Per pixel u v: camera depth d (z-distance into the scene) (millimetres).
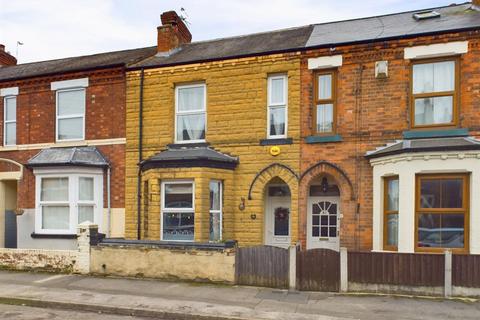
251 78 11805
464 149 9312
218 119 12016
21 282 9742
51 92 13883
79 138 13602
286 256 9133
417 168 9656
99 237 10578
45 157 13133
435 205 9766
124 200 12750
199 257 9664
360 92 10891
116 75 13164
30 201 13695
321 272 8914
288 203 12234
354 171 10805
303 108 11336
